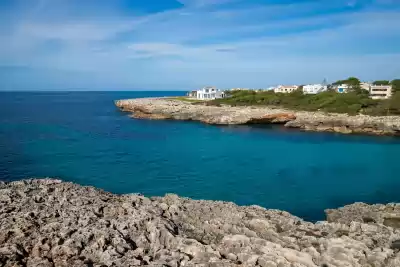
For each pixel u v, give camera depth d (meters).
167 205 20.09
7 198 19.02
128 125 83.31
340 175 38.81
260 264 12.96
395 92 111.25
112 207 18.61
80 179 35.78
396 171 40.88
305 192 32.44
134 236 15.33
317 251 14.40
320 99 110.12
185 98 156.00
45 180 24.62
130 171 39.16
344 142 61.88
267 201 29.80
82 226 15.75
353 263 13.45
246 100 123.31
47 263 12.67
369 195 31.92
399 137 67.94
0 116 98.38
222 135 69.19
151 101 130.50
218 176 37.50
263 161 45.34
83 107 144.00
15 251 13.02
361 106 96.00
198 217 18.64
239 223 17.50
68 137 62.41
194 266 12.65
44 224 15.81
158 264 12.52
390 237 16.70
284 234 16.59
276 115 86.75
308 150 53.78
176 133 71.31
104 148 52.75
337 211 25.27
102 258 13.20
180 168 40.84
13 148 50.84
